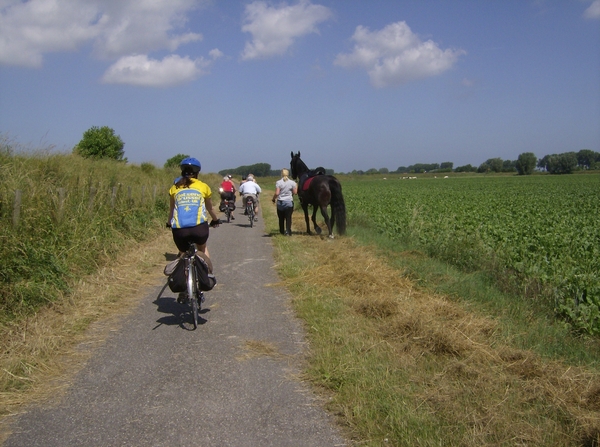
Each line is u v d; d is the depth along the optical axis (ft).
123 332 18.89
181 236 19.43
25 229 24.97
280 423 12.14
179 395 13.66
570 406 12.87
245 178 62.44
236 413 12.64
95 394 13.69
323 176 41.93
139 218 44.04
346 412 12.37
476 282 25.68
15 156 40.09
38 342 16.57
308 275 27.58
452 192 138.51
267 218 64.13
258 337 18.34
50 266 23.06
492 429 11.59
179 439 11.43
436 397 12.98
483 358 15.80
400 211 63.62
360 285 24.79
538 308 21.56
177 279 19.16
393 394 13.16
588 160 487.20
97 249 29.58
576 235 42.45
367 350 16.31
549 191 145.89
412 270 27.73
